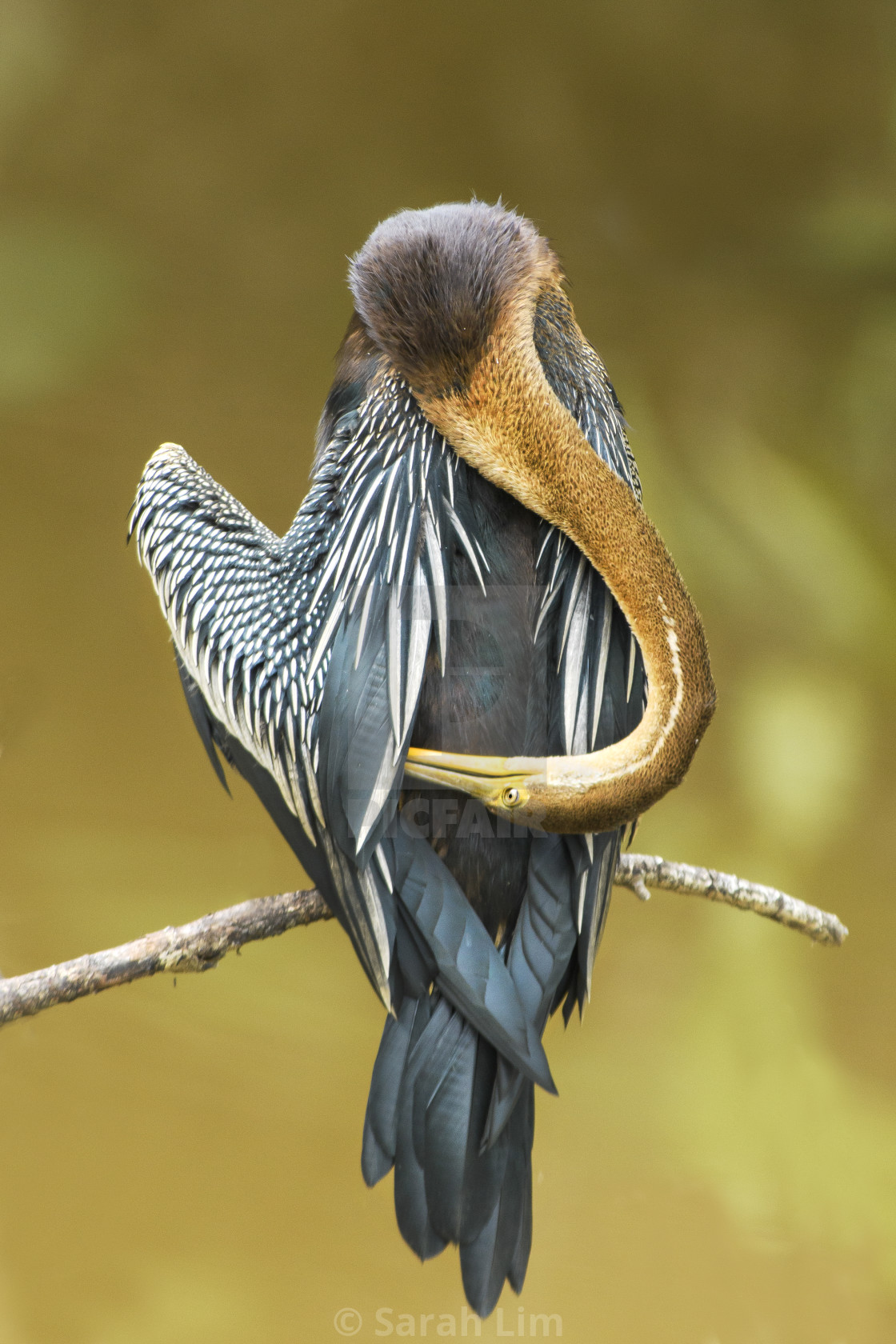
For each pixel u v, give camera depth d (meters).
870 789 14.56
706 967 14.25
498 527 10.22
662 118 16.52
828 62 16.16
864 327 15.85
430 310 10.20
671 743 10.13
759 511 14.80
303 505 10.29
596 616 10.21
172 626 10.30
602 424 10.27
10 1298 12.36
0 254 16.25
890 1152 13.25
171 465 10.34
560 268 10.30
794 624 14.68
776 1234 12.97
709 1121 13.45
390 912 10.18
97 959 10.25
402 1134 10.16
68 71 16.48
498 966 10.16
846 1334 12.32
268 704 10.23
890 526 15.12
